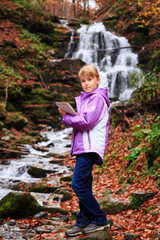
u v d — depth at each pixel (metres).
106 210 3.92
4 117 10.94
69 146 10.25
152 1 10.64
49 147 10.16
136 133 6.12
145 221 3.34
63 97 14.73
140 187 4.35
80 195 2.38
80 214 2.54
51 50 18.67
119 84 16.61
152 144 4.89
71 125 2.39
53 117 13.97
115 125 8.03
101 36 20.19
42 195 5.30
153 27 17.61
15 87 13.31
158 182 4.13
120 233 3.13
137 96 7.67
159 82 7.55
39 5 26.81
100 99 2.44
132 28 19.78
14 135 10.47
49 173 6.91
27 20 18.98
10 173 6.91
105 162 6.44
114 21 22.11
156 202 3.66
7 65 14.79
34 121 13.52
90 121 2.32
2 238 3.09
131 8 21.64
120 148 6.50
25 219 3.88
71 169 7.16
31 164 7.54
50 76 15.74
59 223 3.70
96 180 5.79
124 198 4.06
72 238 2.45
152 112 6.79
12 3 19.91
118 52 19.03
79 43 19.97
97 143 2.37
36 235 3.17
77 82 15.93
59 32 20.25
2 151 8.19
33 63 16.09
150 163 4.76
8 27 17.75
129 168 5.20
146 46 17.38
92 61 18.98
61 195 5.13
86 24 23.33
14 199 3.92
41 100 14.08
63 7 33.31
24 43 17.23
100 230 2.47
